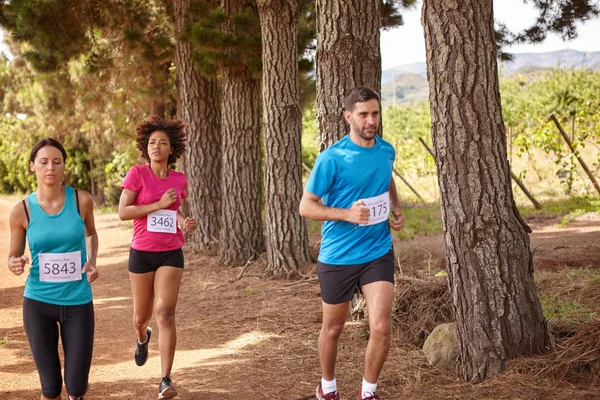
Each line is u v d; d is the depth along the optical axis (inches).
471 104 180.4
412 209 673.0
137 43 521.0
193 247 503.2
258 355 234.5
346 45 275.0
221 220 485.1
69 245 151.3
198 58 430.3
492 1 182.2
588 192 606.9
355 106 160.2
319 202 162.2
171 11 553.0
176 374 217.0
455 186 183.5
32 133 1149.7
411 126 1523.1
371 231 162.6
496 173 181.8
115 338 271.0
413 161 850.1
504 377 177.3
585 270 297.7
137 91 618.2
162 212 193.8
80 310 152.7
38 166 150.6
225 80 436.8
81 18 508.4
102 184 1116.5
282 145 378.3
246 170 434.3
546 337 187.2
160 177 199.8
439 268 325.7
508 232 182.9
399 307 239.9
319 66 280.5
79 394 150.9
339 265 163.0
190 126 500.1
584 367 175.2
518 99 1258.0
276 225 380.8
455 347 199.2
